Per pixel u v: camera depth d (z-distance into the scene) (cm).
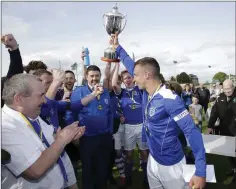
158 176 199
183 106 170
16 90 130
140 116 370
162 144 188
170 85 326
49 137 153
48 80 218
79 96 293
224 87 370
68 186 172
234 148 295
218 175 383
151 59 192
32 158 123
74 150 309
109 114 300
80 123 282
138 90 377
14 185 133
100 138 284
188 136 166
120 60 262
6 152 116
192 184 162
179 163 192
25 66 265
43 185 138
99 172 287
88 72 296
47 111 206
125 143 376
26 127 131
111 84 348
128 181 361
